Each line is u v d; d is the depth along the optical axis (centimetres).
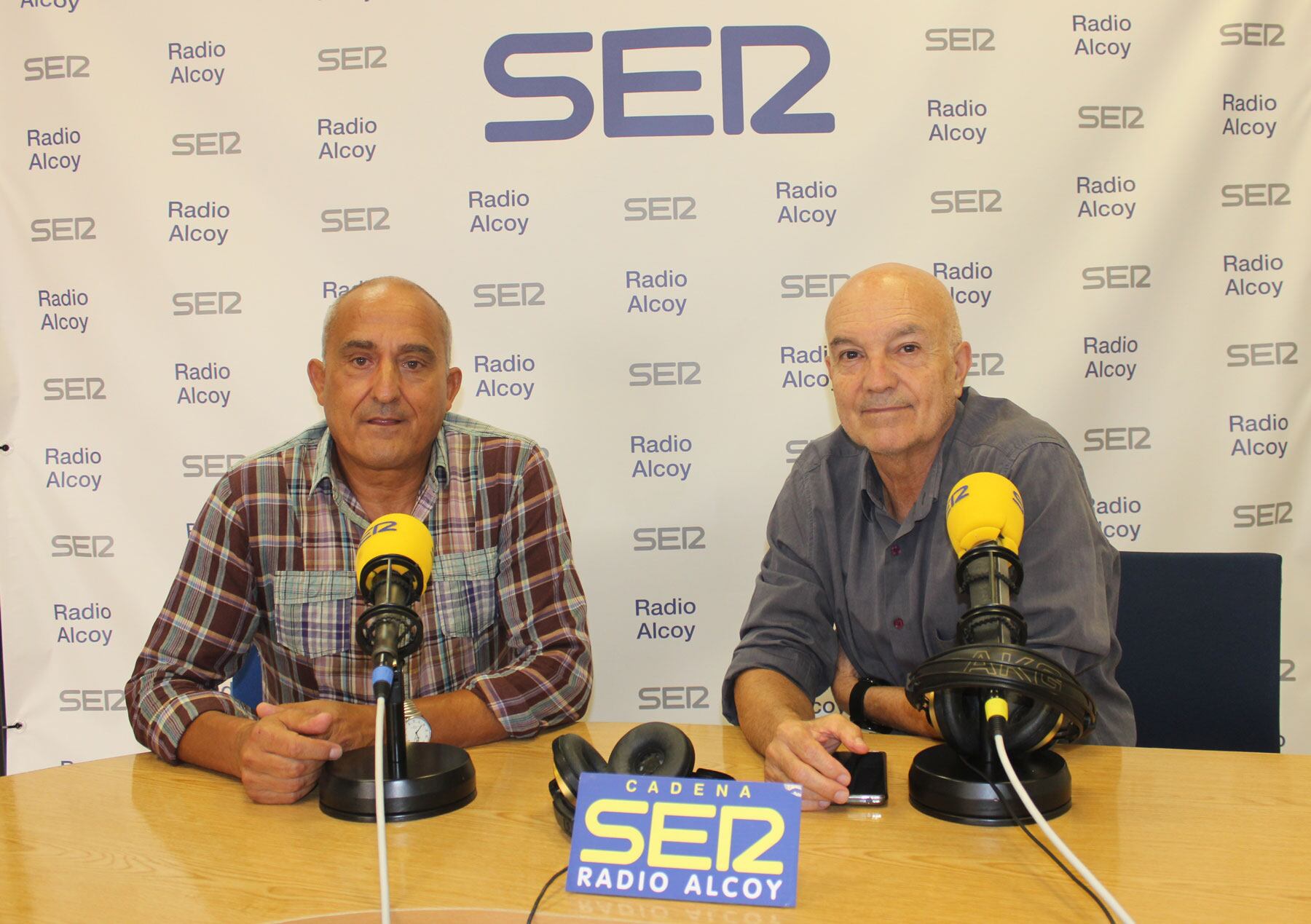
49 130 241
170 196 240
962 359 178
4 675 241
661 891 93
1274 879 92
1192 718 173
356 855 104
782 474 242
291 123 239
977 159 238
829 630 184
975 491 119
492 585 175
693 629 244
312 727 121
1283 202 238
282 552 170
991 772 110
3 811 119
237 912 90
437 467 177
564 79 239
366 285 172
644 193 239
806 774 114
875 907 89
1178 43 236
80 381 241
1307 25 236
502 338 241
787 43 237
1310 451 239
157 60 240
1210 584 175
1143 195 237
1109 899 82
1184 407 238
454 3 238
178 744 136
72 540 241
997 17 237
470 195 240
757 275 240
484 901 92
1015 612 112
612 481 243
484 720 144
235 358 241
